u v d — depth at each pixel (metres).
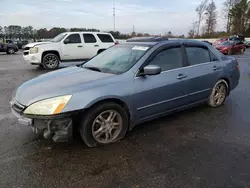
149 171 2.56
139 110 3.36
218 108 4.73
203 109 4.65
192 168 2.62
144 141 3.27
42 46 10.42
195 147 3.11
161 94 3.55
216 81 4.53
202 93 4.31
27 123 2.78
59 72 3.73
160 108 3.63
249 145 3.17
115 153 2.93
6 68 10.91
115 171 2.56
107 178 2.44
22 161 2.73
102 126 3.07
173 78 3.69
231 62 4.86
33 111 2.71
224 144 3.20
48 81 3.22
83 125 2.91
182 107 4.03
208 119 4.12
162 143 3.22
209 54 4.47
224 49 20.66
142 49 3.67
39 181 2.38
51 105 2.68
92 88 2.91
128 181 2.39
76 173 2.52
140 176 2.47
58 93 2.78
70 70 3.80
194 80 4.04
